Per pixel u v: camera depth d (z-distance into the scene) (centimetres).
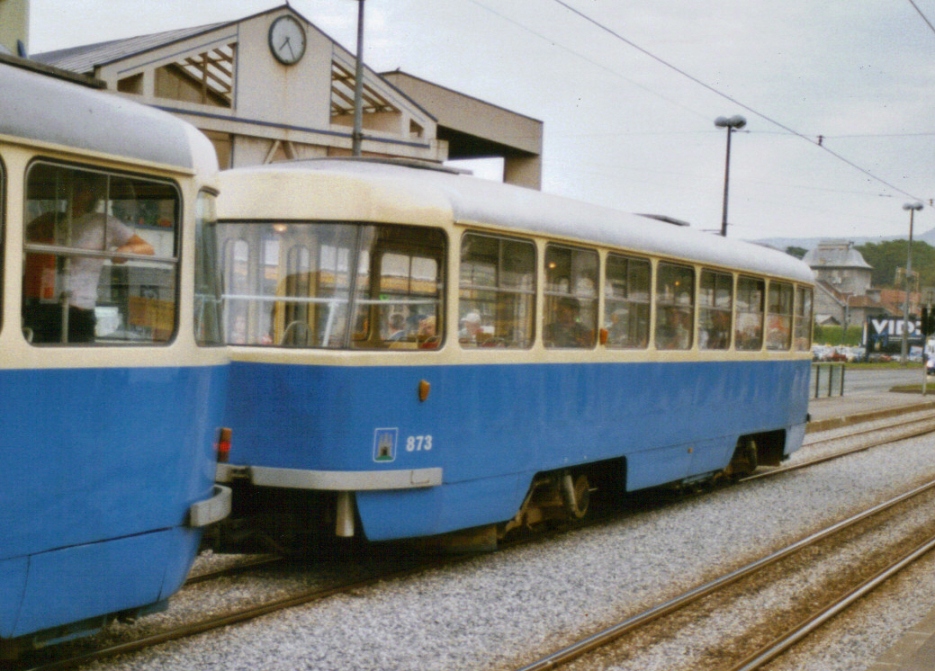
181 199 528
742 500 1216
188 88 2353
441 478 752
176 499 525
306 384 705
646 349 1020
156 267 515
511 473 823
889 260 15400
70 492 468
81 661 536
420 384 734
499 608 699
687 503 1187
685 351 1101
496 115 3488
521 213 826
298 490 741
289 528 735
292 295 727
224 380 581
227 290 745
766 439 1437
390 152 2709
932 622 703
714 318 1178
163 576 521
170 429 518
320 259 723
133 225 503
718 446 1204
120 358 489
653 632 666
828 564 889
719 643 652
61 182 467
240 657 567
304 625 632
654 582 798
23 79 453
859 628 698
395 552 847
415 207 734
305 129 2495
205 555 807
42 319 457
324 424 702
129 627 607
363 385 706
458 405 764
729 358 1215
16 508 445
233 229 746
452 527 770
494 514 811
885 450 1791
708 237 1185
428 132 2823
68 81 491
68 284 470
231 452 725
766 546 957
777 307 1367
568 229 881
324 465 701
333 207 722
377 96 2692
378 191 722
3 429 439
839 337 9888
